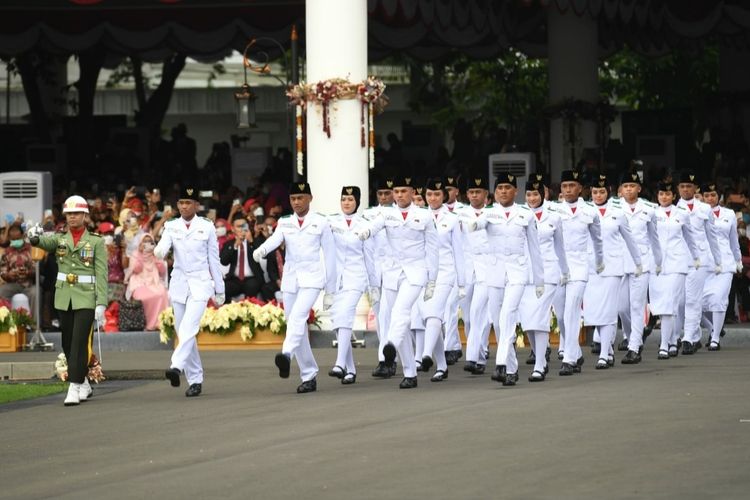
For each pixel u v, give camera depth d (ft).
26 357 158.92
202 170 263.70
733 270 158.30
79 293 118.73
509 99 354.74
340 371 128.06
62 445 96.22
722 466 79.71
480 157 254.47
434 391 119.96
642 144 267.39
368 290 131.03
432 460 84.12
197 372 122.93
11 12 243.60
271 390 124.57
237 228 177.88
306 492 75.97
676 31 254.06
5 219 190.49
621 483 75.77
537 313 124.98
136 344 172.24
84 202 119.75
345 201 131.44
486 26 242.17
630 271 143.74
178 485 79.25
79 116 288.10
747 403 105.09
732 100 297.53
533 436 91.66
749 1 250.16
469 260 146.30
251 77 414.41
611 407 104.42
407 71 392.68
